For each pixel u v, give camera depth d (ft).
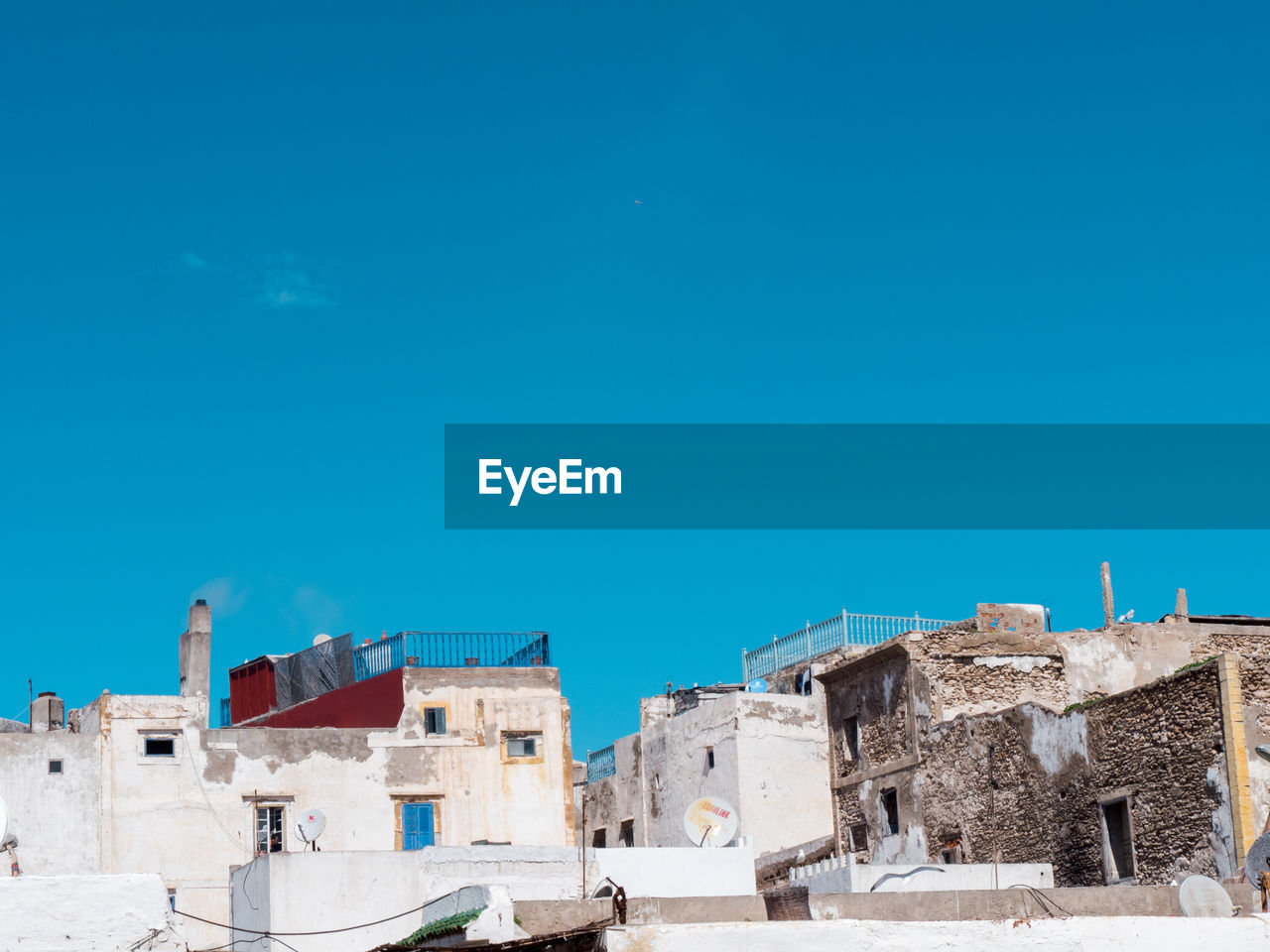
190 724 159.94
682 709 209.46
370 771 162.91
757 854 182.19
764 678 200.44
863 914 89.30
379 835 161.27
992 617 156.25
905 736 150.30
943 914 89.66
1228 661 116.88
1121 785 123.95
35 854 152.87
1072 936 79.66
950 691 148.25
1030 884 109.70
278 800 160.04
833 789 159.53
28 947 79.36
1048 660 151.74
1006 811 135.95
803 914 89.45
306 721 173.37
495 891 85.51
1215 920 80.74
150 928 80.69
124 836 155.53
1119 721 124.98
